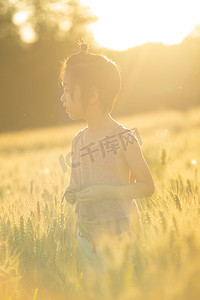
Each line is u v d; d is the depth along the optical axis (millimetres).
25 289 1571
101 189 1864
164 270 1166
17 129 56188
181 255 1201
